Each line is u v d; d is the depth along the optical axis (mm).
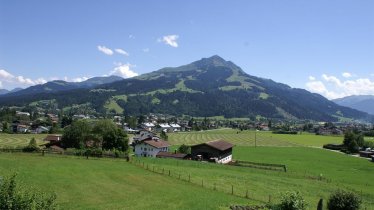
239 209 48594
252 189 67062
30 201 23906
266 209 48250
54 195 25672
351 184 94062
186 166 95125
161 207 47281
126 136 130625
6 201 23266
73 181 57844
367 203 65625
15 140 177750
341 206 47250
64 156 89500
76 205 44031
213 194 58031
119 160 90938
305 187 76625
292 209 40656
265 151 178375
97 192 52375
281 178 88125
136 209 45281
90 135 128000
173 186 62031
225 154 136750
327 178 101625
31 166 67375
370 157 172875
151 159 103375
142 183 62188
